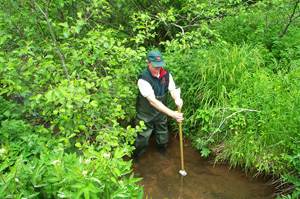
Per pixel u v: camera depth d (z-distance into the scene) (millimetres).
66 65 2598
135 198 1471
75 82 2145
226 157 3156
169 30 4602
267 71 3721
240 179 2898
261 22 4957
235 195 2672
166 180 2936
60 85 2113
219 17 4605
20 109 2596
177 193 2736
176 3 4559
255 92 3199
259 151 2908
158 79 2842
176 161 3258
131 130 2535
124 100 3314
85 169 1365
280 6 3926
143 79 2738
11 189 1337
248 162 2947
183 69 3799
